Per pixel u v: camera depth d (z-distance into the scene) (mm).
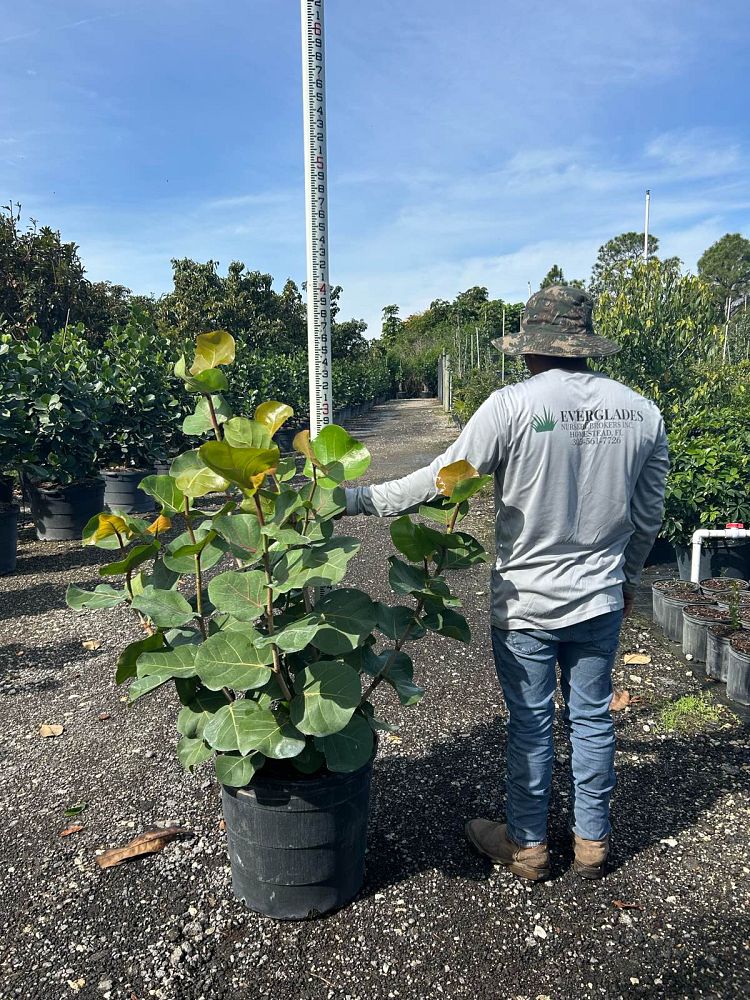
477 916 2172
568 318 2076
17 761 3117
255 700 2076
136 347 10367
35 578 6215
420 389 42688
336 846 2096
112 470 9102
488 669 3943
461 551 2178
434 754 3080
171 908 2229
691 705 3512
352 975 1969
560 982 1941
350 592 2035
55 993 1932
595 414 2029
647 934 2102
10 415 6848
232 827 2129
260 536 1951
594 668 2174
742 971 1966
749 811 2686
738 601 4301
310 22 2420
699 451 5297
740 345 15875
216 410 2127
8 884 2354
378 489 2152
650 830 2582
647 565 6000
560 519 2045
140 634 4668
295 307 33688
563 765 3016
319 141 2488
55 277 17125
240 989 1934
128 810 2746
